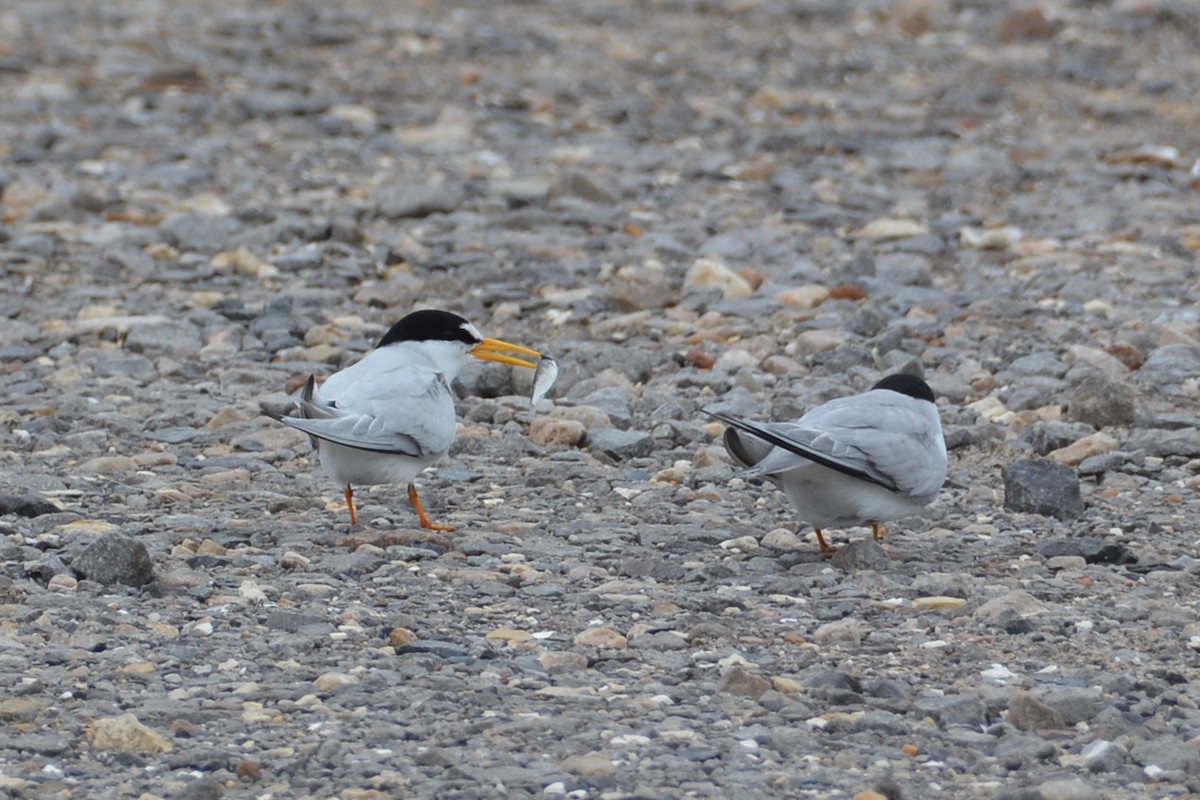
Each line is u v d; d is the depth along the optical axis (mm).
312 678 8578
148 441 13539
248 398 14836
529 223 21422
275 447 13406
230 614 9508
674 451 13461
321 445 11094
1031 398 14594
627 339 16812
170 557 10500
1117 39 33000
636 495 12312
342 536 10961
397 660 8805
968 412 14438
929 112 28203
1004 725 8039
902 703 8281
